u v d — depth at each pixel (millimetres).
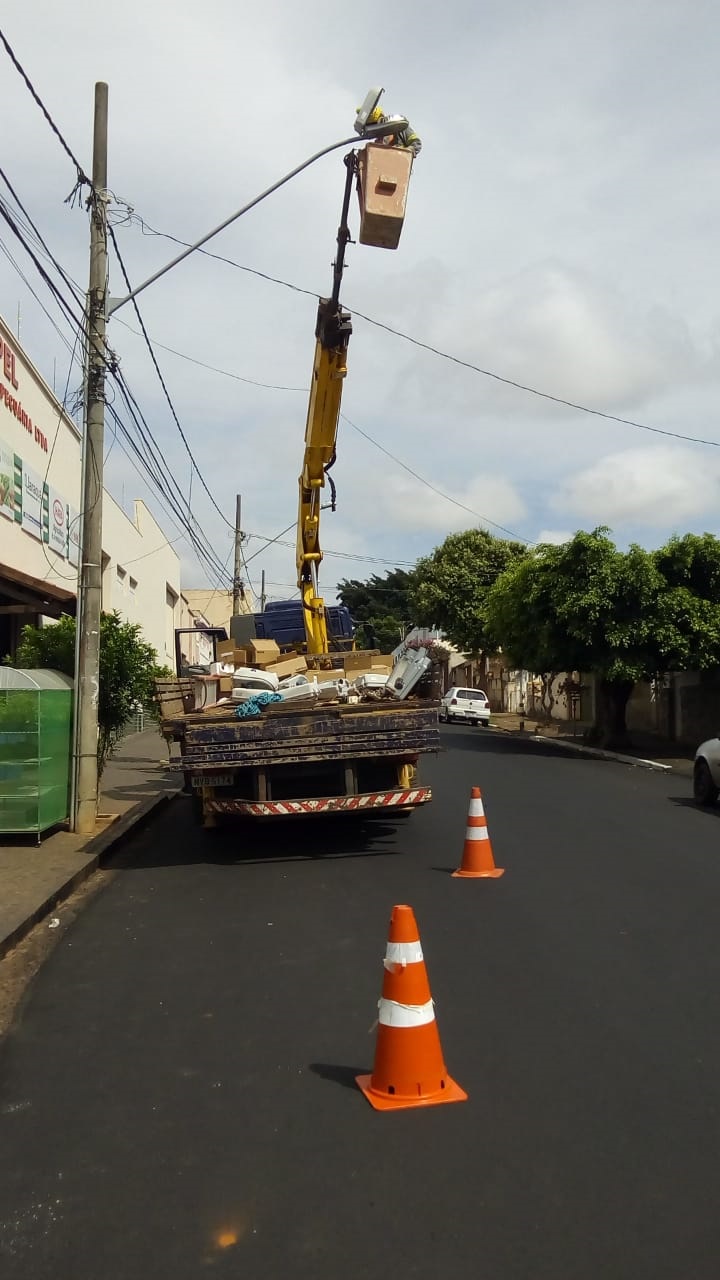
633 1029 5270
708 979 6086
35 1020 5609
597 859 9930
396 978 4566
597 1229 3428
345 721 9781
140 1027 5449
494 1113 4309
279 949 6852
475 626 47031
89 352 11375
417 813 13273
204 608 68500
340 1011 5602
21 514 18297
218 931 7387
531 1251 3305
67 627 13148
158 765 19547
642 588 23406
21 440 18281
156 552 39375
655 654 24234
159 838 11914
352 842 11133
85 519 11508
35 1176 3857
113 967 6586
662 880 8914
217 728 9680
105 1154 4016
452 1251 3311
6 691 10492
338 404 12680
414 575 51219
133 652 12938
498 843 10891
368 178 9477
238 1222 3502
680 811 13602
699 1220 3480
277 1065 4875
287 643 15680
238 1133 4168
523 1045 5059
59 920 7844
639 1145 4016
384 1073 4504
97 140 11242
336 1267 3236
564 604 24000
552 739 29906
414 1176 3787
